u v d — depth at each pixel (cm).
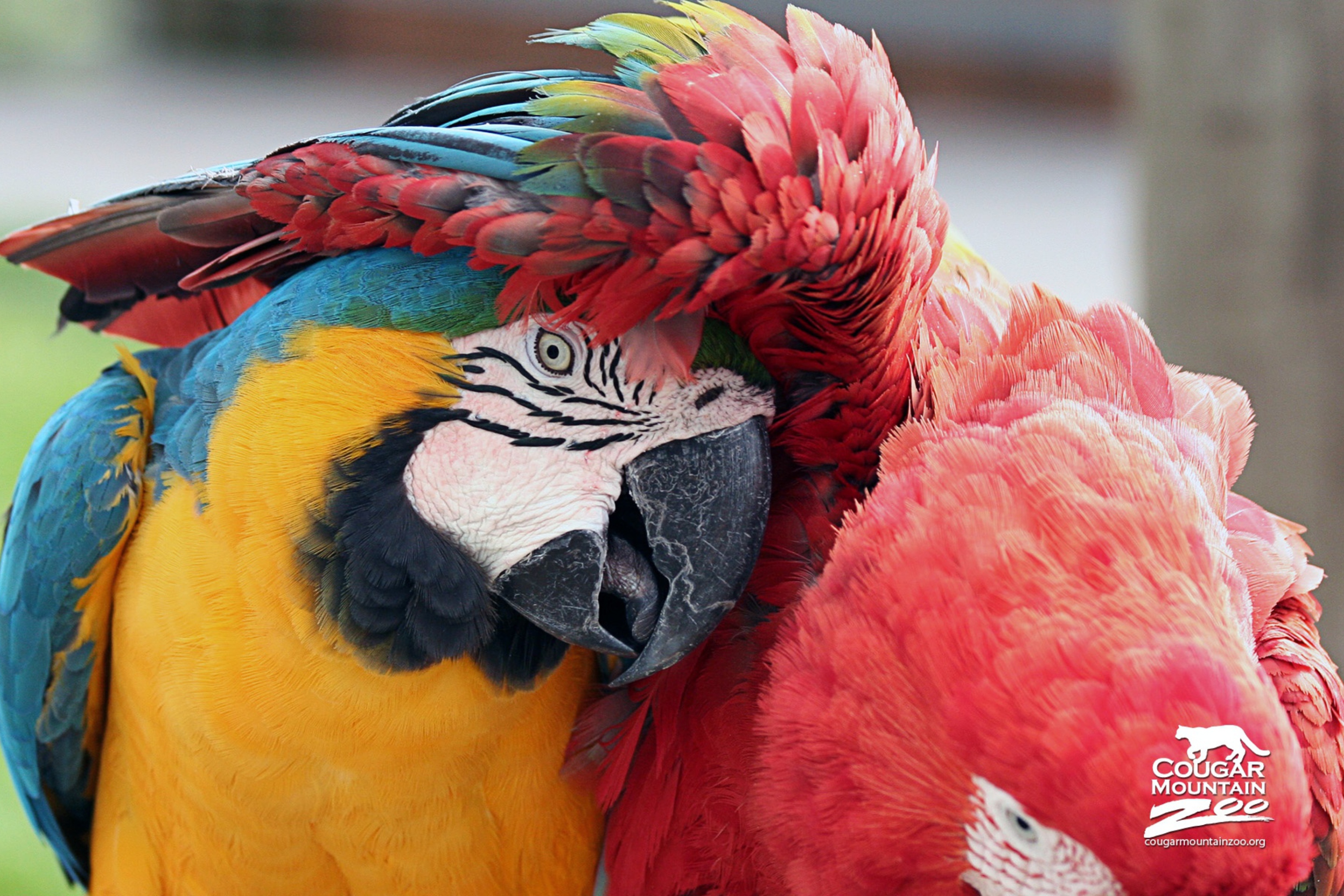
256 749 183
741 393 177
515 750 192
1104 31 1297
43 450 207
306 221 168
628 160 147
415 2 1301
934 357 179
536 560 179
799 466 186
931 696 143
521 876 199
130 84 1243
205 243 184
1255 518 194
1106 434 156
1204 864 130
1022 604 140
